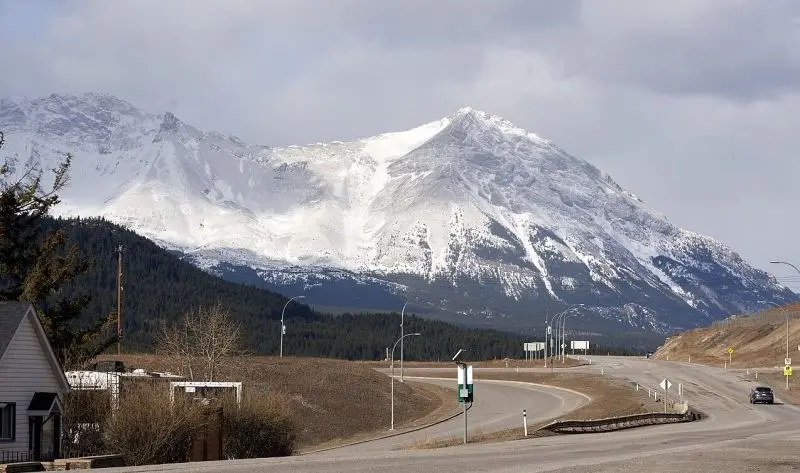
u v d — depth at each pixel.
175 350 98.44
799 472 35.50
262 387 84.31
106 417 50.09
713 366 162.75
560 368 174.88
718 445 50.47
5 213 61.12
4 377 44.72
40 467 40.81
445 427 101.56
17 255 61.78
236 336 106.00
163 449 48.91
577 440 58.31
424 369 183.00
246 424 57.88
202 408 52.81
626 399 116.06
